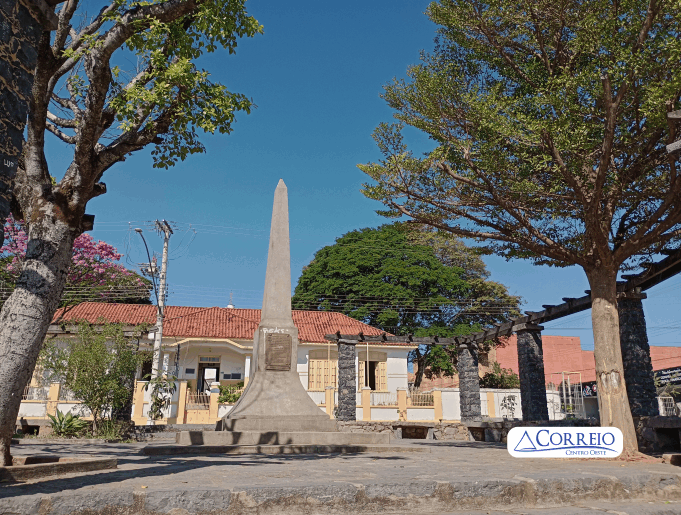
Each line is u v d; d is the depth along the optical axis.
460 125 11.26
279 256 12.58
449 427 19.30
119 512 3.68
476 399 19.53
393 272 31.53
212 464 6.31
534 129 9.54
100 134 6.48
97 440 13.23
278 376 11.62
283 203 13.06
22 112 4.49
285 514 3.98
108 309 26.73
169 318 26.47
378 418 21.36
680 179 8.77
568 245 12.09
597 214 9.51
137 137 6.52
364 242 33.41
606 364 9.62
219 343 24.31
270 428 10.66
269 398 11.29
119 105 6.47
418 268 31.70
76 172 5.83
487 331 18.84
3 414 4.95
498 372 32.03
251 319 27.97
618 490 5.02
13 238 19.61
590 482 4.94
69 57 6.58
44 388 19.19
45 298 5.38
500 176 10.71
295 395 11.48
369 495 4.22
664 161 9.91
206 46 7.82
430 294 32.12
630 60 8.42
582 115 9.83
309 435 10.07
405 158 11.43
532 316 16.41
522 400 16.91
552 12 10.16
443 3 11.40
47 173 6.05
